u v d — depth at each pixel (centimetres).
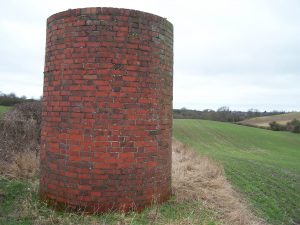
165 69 589
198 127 4250
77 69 531
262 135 4269
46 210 541
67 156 540
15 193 617
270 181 1297
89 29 526
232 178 1138
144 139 549
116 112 528
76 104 532
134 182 543
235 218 604
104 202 529
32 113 1255
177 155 1248
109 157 527
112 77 526
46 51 588
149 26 552
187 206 602
